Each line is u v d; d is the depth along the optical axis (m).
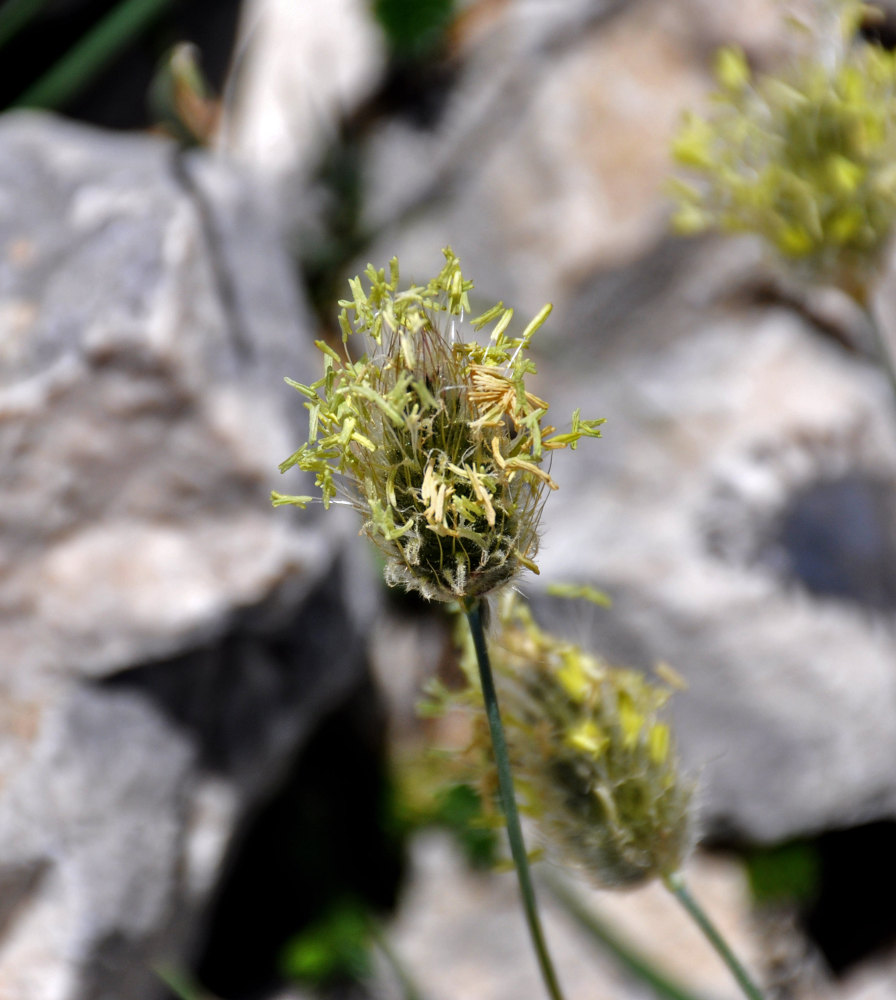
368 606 0.46
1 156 0.45
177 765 0.40
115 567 0.38
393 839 0.49
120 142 0.47
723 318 0.56
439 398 0.26
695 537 0.51
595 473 0.53
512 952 0.46
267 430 0.40
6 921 0.38
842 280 0.34
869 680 0.49
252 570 0.38
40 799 0.38
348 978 0.45
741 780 0.49
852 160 0.33
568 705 0.28
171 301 0.39
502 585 0.26
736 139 0.34
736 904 0.48
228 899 0.47
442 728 0.52
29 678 0.38
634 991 0.45
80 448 0.38
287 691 0.42
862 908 0.50
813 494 0.52
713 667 0.49
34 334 0.39
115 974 0.39
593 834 0.28
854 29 0.34
